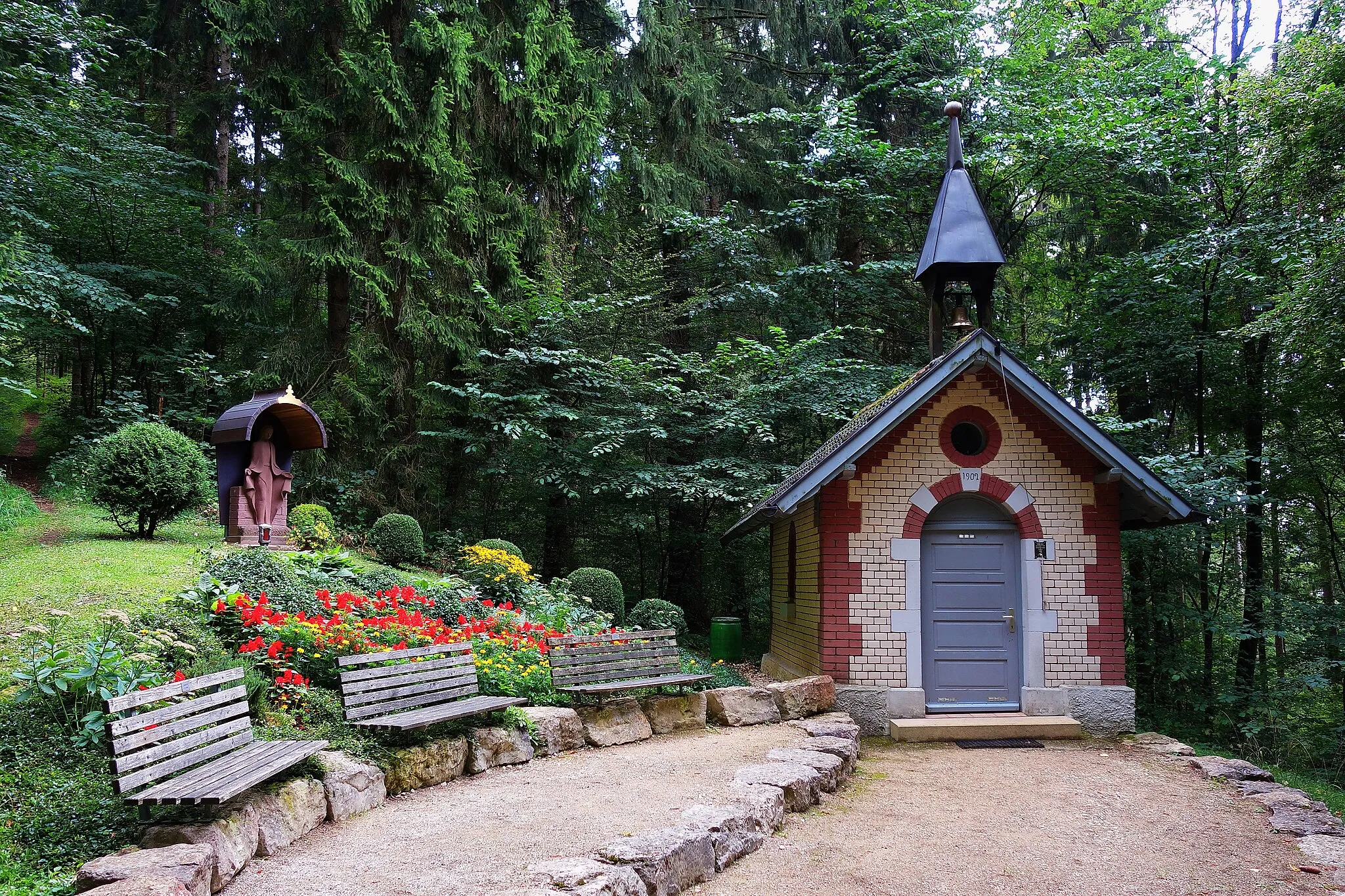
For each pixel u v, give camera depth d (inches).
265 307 716.0
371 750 278.5
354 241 677.9
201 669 270.5
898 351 856.9
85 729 235.8
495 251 751.7
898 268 744.3
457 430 724.7
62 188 730.8
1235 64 634.2
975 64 784.3
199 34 765.3
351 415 699.4
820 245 861.2
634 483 712.4
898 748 412.2
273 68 682.8
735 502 731.4
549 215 792.9
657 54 795.4
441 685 327.3
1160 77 690.2
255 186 992.2
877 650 452.1
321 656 317.4
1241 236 594.6
